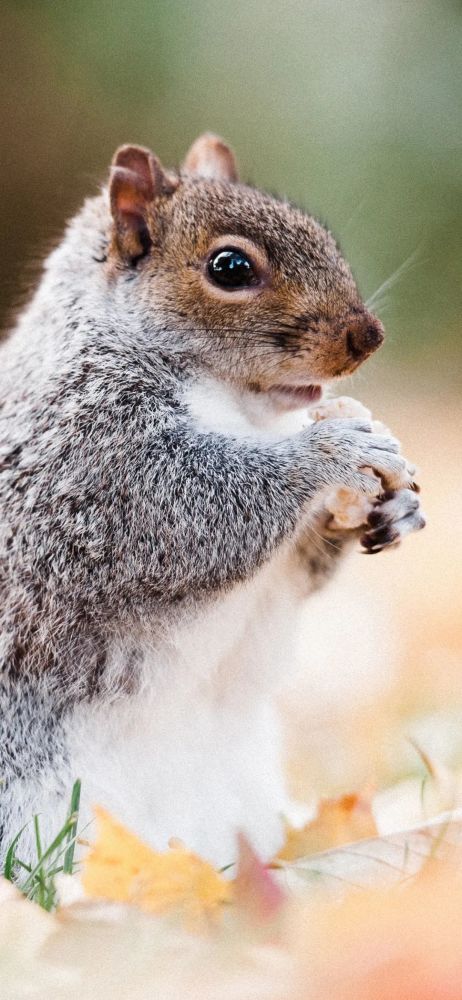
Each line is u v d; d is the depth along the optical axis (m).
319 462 2.11
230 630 2.11
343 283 2.12
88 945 2.02
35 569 2.11
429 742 2.21
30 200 3.52
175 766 2.11
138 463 2.11
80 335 2.12
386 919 2.01
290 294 2.12
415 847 2.07
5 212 3.50
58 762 2.10
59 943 2.02
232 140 3.58
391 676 2.32
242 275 2.12
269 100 3.59
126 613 2.11
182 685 2.11
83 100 3.55
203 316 2.12
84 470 2.11
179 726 2.12
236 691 2.12
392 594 2.50
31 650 2.11
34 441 2.11
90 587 2.11
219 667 2.12
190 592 2.11
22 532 2.11
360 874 2.06
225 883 2.04
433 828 2.07
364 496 2.12
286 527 2.11
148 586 2.11
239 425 2.12
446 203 3.53
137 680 2.11
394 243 3.50
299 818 2.14
